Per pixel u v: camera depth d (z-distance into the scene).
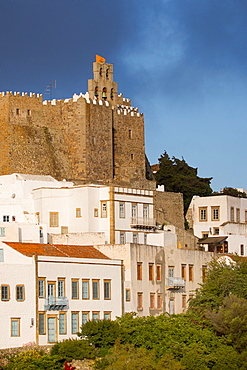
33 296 196.25
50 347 195.88
